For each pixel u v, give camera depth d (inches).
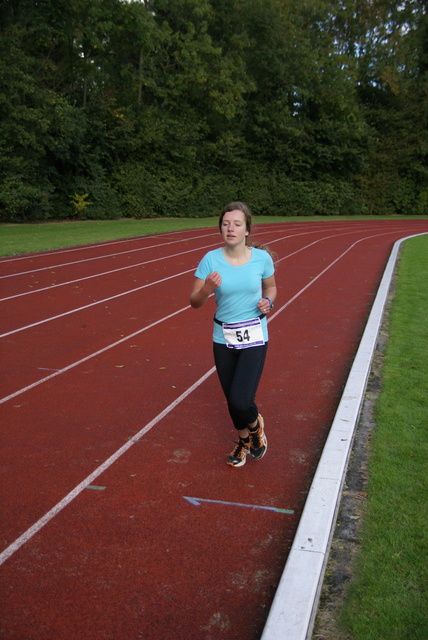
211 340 294.0
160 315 349.4
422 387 216.1
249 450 159.6
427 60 1779.0
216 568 115.3
